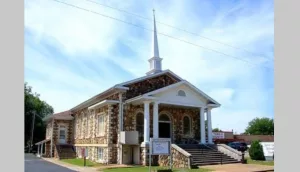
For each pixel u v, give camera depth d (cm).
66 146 3312
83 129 3048
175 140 2547
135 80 2400
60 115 3456
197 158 2052
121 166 2009
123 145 2255
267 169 1692
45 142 3616
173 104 2333
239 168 1758
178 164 1947
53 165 2184
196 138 2675
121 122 2289
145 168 1867
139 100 2231
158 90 2242
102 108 2506
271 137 5791
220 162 2095
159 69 2711
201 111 2475
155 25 2784
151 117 2447
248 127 9412
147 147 2131
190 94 2431
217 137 5412
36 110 6044
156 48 2742
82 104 3023
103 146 2383
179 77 2638
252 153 2514
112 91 2412
